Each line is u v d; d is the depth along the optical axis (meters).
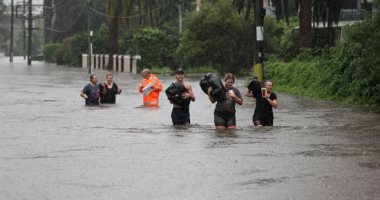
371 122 48.28
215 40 142.88
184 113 46.06
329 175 26.80
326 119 50.81
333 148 34.19
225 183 25.33
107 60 187.62
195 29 144.38
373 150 33.50
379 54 65.19
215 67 148.12
